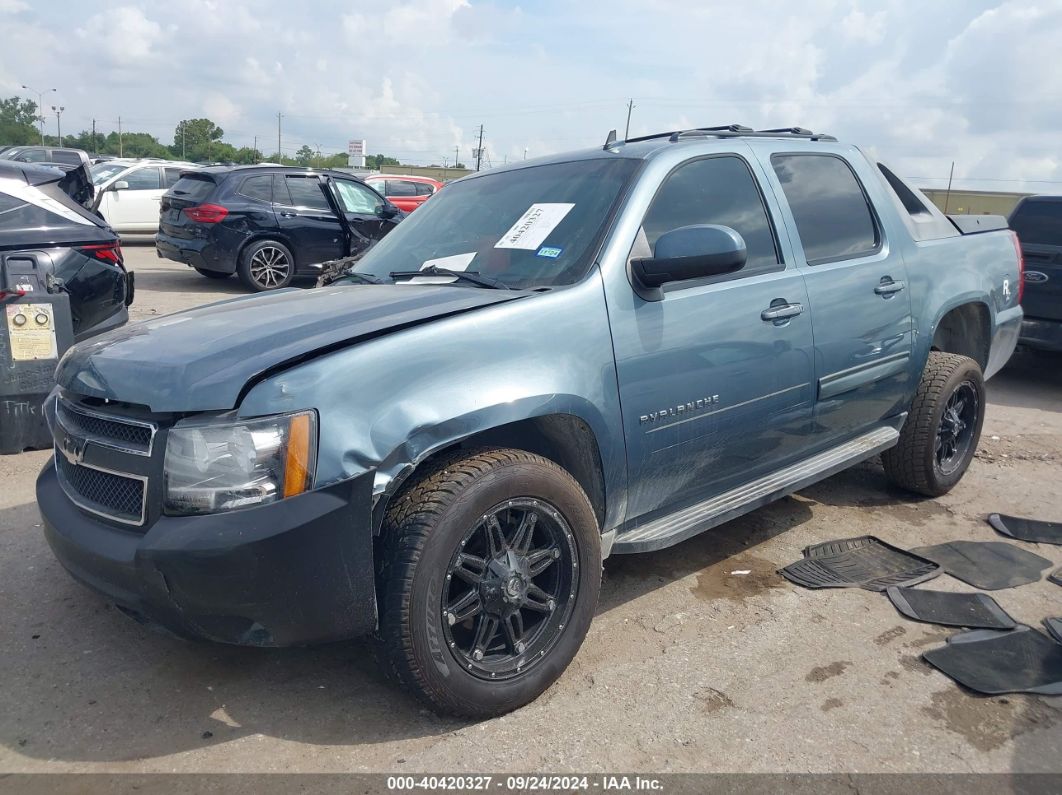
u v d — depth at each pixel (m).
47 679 2.81
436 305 2.75
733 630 3.19
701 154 3.46
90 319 5.50
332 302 2.96
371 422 2.32
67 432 2.65
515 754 2.46
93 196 6.84
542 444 2.93
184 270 14.19
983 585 3.57
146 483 2.35
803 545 4.01
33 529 3.99
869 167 4.27
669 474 3.14
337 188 11.95
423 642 2.40
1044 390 7.70
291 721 2.60
